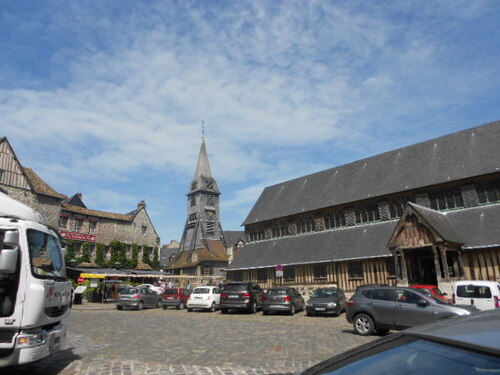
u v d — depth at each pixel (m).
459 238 22.73
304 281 29.72
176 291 26.61
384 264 25.34
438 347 2.04
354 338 11.63
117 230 45.19
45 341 6.71
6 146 33.72
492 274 21.39
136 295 24.95
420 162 29.62
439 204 26.41
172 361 8.29
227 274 36.81
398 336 2.40
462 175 25.48
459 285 16.11
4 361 6.15
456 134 29.59
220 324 15.70
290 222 35.72
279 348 9.91
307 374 2.45
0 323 6.22
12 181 33.81
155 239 49.88
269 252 34.69
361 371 2.19
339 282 27.48
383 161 32.88
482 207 24.30
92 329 13.80
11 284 6.43
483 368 1.73
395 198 28.50
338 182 34.69
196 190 62.00
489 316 2.32
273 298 20.20
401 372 2.02
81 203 49.72
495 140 26.45
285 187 41.19
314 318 18.11
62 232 38.97
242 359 8.54
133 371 7.35
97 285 32.88
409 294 11.82
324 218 32.88
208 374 7.17
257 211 40.56
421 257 25.28
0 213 6.93
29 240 6.82
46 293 6.81
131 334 12.51
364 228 29.22
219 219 62.34
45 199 36.69
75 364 7.94
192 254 57.94
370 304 12.28
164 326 14.88
